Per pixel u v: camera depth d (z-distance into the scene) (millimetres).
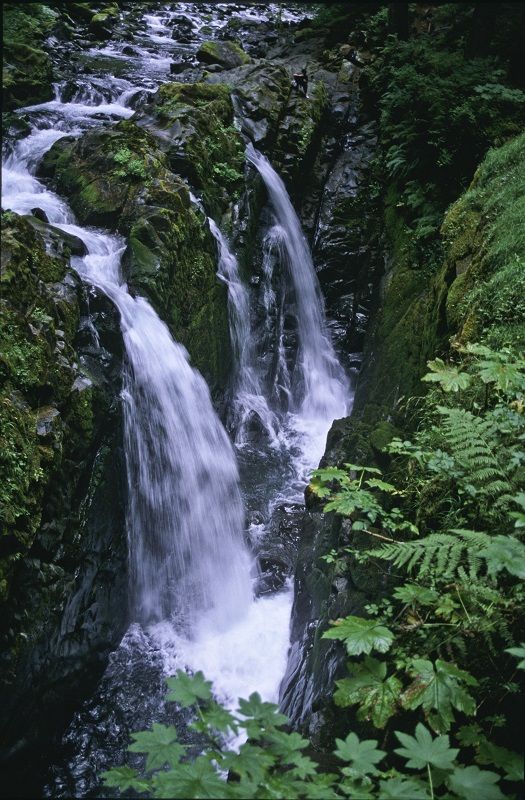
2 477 4578
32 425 4977
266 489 8023
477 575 3418
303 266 10359
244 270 9258
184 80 12289
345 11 14109
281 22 16500
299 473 8453
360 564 4754
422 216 9297
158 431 6746
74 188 8148
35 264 5770
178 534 6773
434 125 9125
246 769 2221
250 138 10508
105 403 5965
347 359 10180
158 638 6203
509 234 5828
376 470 3709
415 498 4430
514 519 3463
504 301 5141
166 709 5578
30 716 4957
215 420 7691
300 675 5137
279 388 9680
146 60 13805
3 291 5188
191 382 7406
